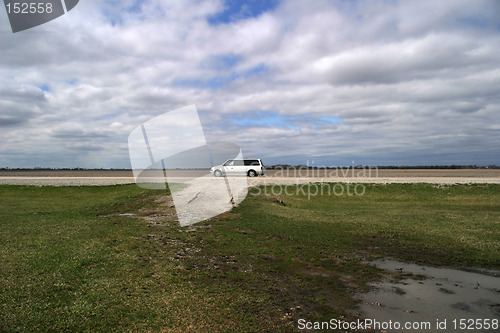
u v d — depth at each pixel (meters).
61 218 13.96
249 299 6.13
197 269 7.76
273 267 8.21
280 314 5.57
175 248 9.52
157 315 5.30
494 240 11.12
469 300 6.43
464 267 8.55
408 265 8.66
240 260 8.68
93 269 7.30
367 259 9.13
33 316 5.09
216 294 6.27
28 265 7.35
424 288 7.04
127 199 19.77
